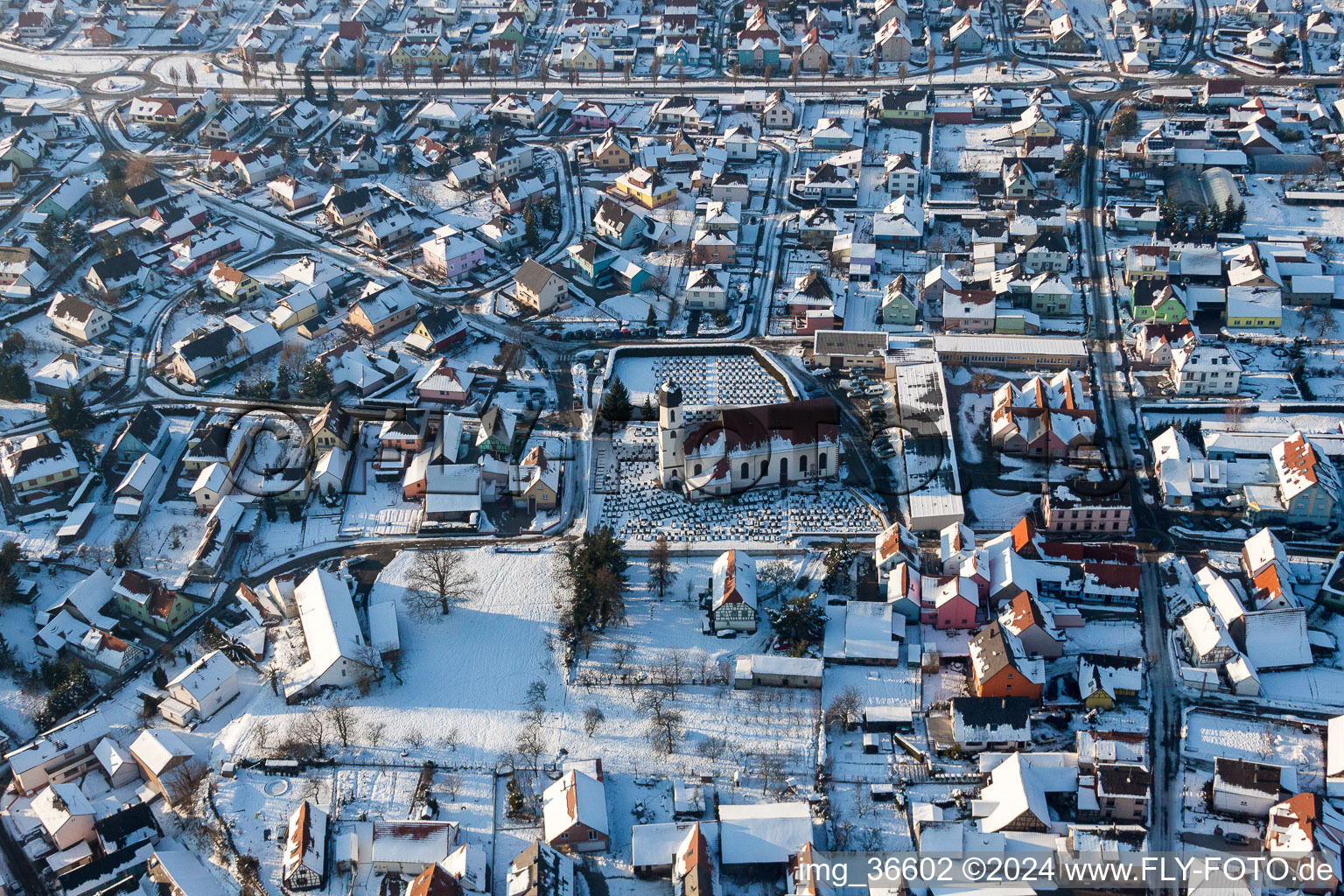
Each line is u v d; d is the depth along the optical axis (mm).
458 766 184000
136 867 172375
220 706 196375
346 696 196375
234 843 173625
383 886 167375
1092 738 177750
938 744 184125
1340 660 195875
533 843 168750
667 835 169000
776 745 185250
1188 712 187625
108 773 186875
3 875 176000
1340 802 173625
